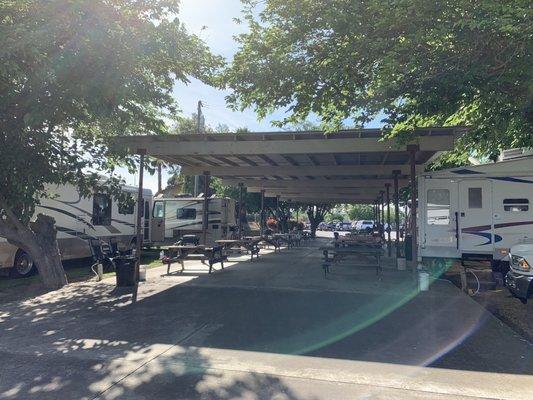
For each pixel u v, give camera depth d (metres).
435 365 5.15
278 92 9.48
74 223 14.20
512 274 7.85
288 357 5.40
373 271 12.95
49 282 10.28
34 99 8.45
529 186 11.23
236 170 16.58
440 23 7.45
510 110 7.98
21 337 6.23
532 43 6.61
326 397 4.26
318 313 7.61
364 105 8.41
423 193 11.83
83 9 7.61
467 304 8.38
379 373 4.89
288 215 37.44
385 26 7.94
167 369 4.99
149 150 11.94
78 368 5.02
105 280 11.38
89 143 10.59
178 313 7.61
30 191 9.44
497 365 5.16
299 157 13.95
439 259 12.20
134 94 9.00
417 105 7.65
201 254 13.61
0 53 7.02
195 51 9.70
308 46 9.30
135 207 17.81
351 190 24.22
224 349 5.69
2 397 4.24
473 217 11.49
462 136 11.50
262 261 15.94
